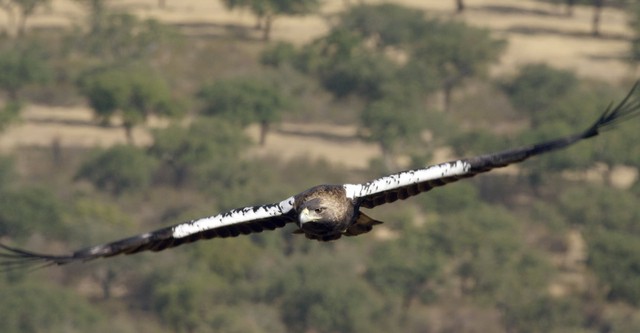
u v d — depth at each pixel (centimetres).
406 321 7825
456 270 8325
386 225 9175
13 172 10300
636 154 10675
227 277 8219
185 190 10650
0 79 12838
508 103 13262
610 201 9519
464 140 11238
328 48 13288
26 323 7544
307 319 7612
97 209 9606
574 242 9612
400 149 11388
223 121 11119
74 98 13162
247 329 7444
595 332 8012
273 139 12181
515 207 10438
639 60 14125
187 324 7688
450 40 13288
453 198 9625
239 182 10612
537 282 8200
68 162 11206
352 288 7719
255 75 12988
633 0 16988
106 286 8238
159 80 12056
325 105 12875
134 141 11975
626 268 8288
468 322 7938
